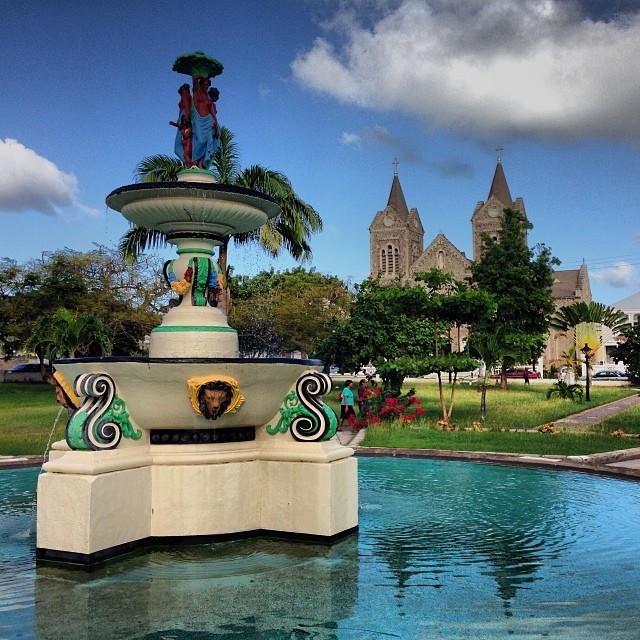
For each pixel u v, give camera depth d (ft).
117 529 19.15
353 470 22.09
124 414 19.99
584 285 279.90
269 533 21.40
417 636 13.55
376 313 77.36
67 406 21.95
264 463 21.63
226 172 74.54
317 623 14.24
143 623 14.29
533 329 131.95
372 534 21.75
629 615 14.61
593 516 24.31
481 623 14.20
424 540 20.97
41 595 15.99
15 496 28.35
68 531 18.38
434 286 60.29
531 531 22.09
